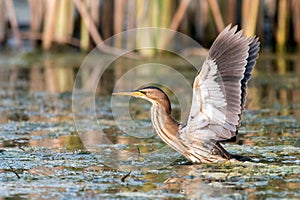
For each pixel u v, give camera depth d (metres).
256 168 9.53
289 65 19.83
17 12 25.62
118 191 8.51
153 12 19.95
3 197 8.25
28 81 17.94
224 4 20.89
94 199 8.16
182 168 9.66
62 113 13.97
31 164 9.90
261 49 21.28
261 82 17.48
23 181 9.00
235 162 9.84
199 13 21.06
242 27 20.56
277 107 14.42
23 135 11.89
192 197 8.21
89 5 20.56
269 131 12.09
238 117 9.24
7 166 9.78
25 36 21.59
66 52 21.56
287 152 10.48
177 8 20.77
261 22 20.98
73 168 9.69
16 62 20.75
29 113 13.92
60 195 8.34
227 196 8.23
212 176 9.18
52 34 21.28
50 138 11.67
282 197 8.16
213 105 9.34
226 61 9.14
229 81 9.16
